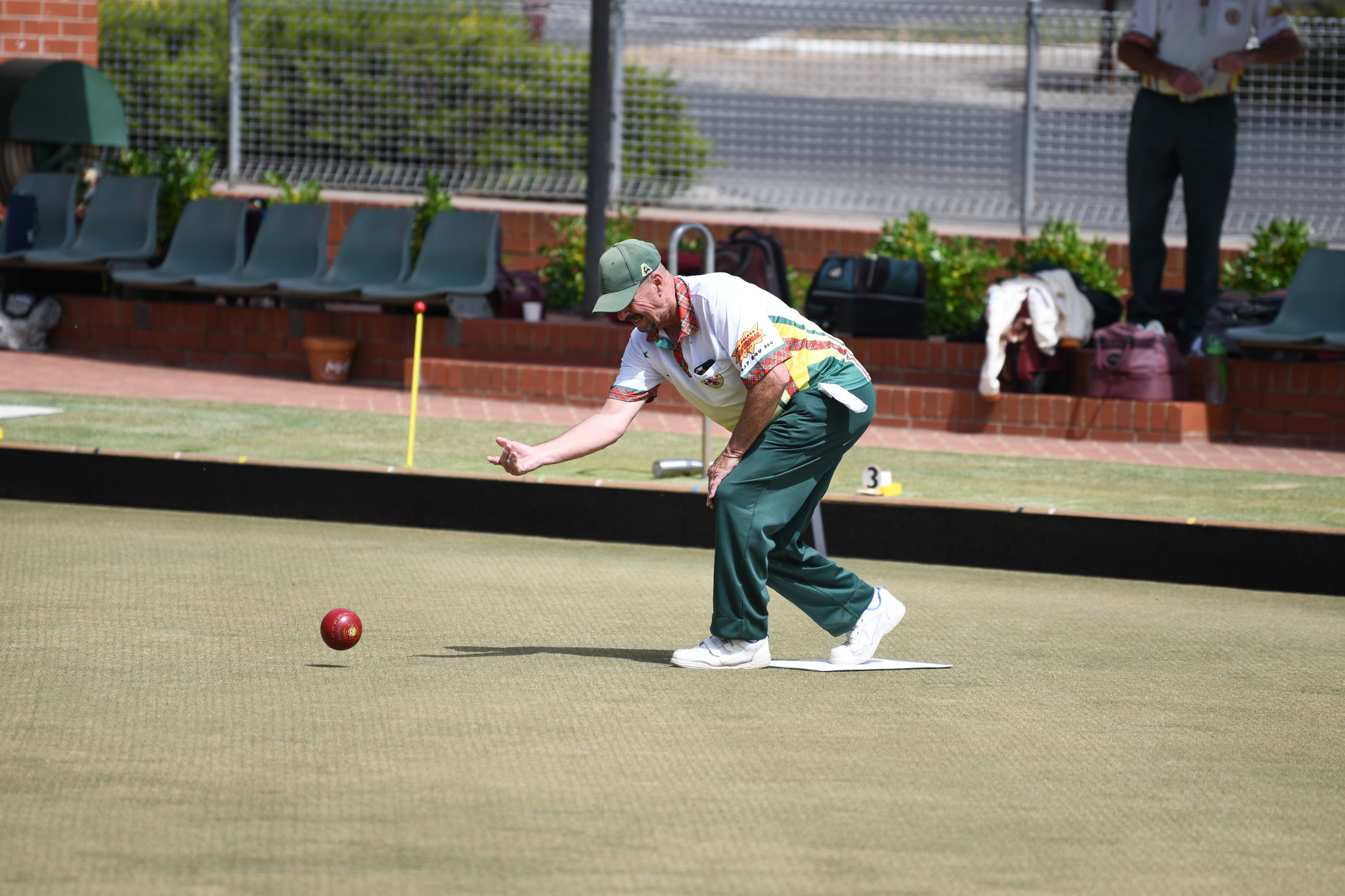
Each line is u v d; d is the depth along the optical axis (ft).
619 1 104.83
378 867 21.26
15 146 95.45
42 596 40.37
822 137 105.09
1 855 21.43
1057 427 72.13
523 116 107.76
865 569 49.93
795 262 97.09
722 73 105.70
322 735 28.07
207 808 23.75
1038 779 26.45
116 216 87.76
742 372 32.63
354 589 43.06
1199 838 23.50
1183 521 48.98
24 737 27.53
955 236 92.84
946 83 103.60
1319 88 98.68
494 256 81.00
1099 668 35.73
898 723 29.96
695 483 55.52
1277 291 79.61
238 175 110.63
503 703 30.76
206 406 71.00
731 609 34.24
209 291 83.10
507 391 77.41
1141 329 72.18
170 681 31.99
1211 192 74.38
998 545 50.65
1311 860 22.66
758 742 28.25
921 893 20.84
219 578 43.86
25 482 56.70
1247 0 72.59
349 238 83.51
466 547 50.96
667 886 20.81
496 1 107.65
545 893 20.44
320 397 75.82
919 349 76.59
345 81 108.88
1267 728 30.45
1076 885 21.33
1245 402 72.02
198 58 111.24
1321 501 56.65
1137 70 73.41
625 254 32.73
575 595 43.24
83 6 101.76
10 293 86.38
